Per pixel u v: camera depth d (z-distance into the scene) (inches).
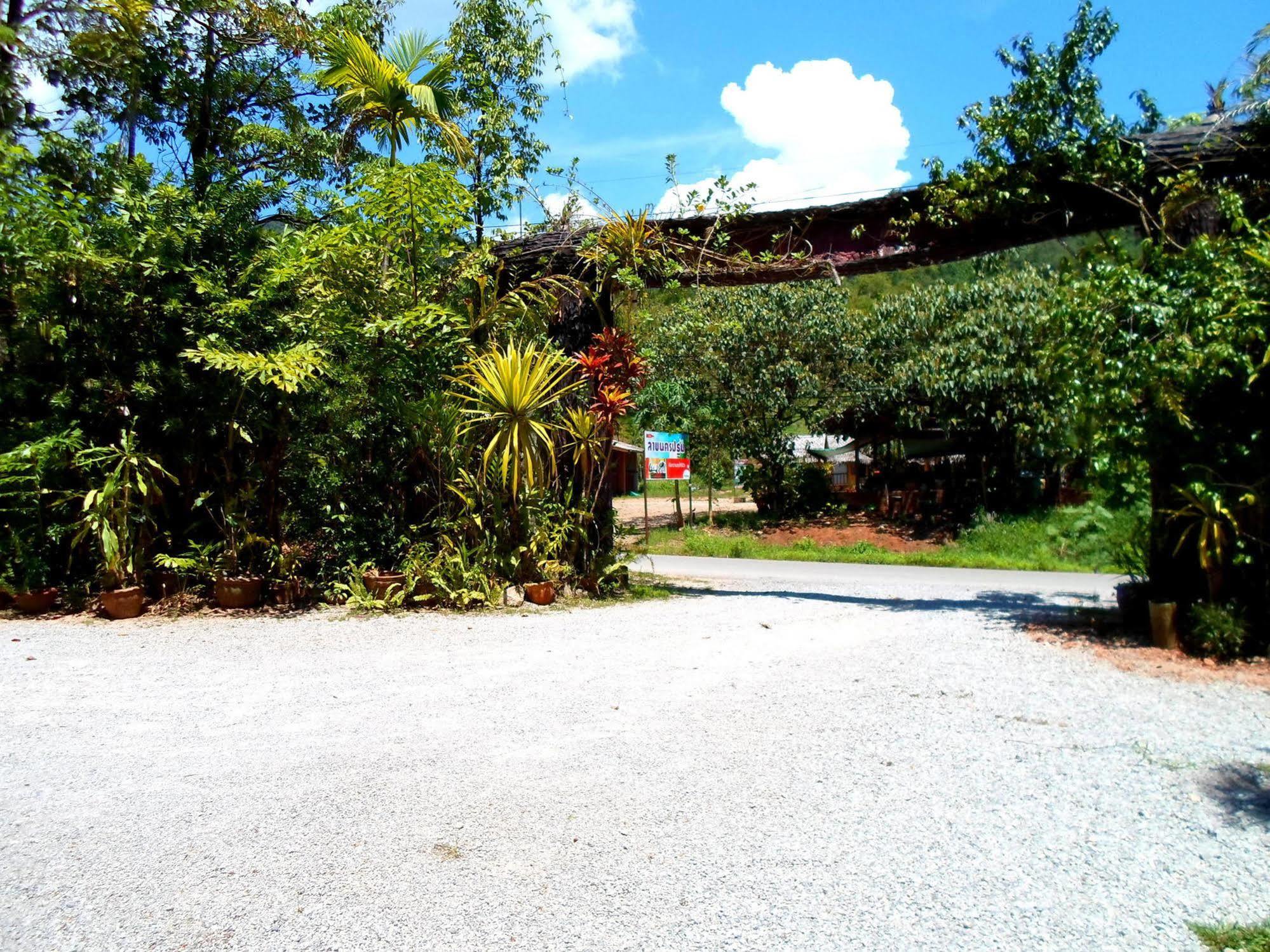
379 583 304.3
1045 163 273.1
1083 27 268.5
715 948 97.8
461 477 321.1
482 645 249.8
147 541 306.3
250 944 98.0
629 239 328.8
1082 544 602.9
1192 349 226.8
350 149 495.8
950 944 99.0
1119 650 239.3
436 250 333.7
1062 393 256.8
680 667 225.0
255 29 483.8
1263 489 226.2
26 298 297.0
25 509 292.7
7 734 167.8
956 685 207.0
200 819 130.5
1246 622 226.4
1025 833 128.0
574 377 352.8
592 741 166.6
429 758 156.7
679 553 669.9
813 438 1253.1
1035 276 737.6
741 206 324.2
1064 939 100.4
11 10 411.5
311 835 125.3
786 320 775.7
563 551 339.0
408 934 100.3
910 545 688.4
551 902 107.5
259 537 305.6
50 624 273.7
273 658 231.8
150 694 195.5
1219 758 158.1
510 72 530.9
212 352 280.7
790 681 211.2
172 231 300.5
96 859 117.7
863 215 312.5
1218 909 107.2
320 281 308.5
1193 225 253.8
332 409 304.3
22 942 97.4
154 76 462.3
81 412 308.5
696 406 803.4
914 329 770.8
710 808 135.7
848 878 114.3
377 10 520.4
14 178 300.8
